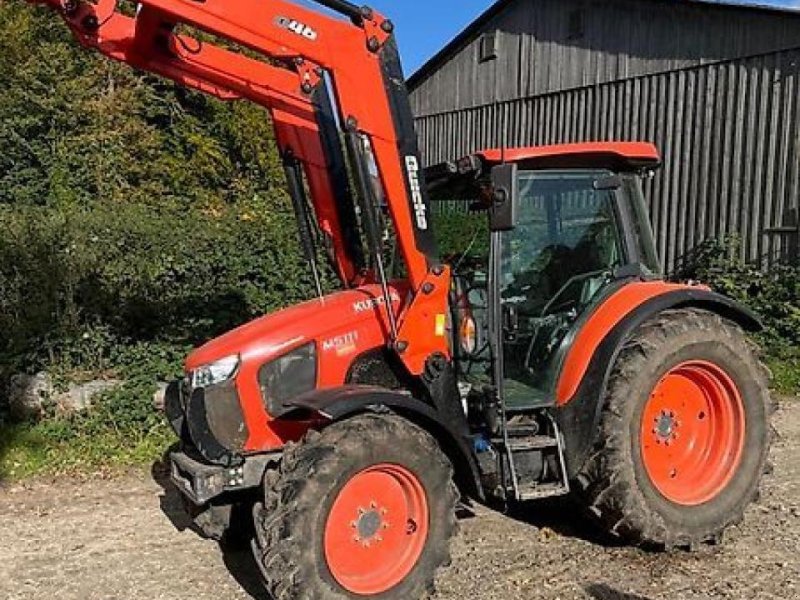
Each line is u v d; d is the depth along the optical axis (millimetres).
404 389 4496
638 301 4609
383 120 4125
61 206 12719
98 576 4582
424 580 4020
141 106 15445
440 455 4055
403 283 4625
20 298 8062
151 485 6020
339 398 3877
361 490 3936
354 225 5070
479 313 4617
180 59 4750
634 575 4406
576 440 4480
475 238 4723
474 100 18547
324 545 3801
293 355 4309
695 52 13039
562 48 15938
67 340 7746
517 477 4480
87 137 14422
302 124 4953
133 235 9758
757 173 12055
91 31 4531
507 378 4602
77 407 7227
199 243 9875
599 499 4535
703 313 4789
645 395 4512
